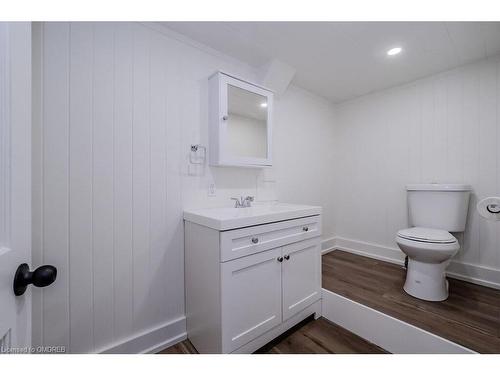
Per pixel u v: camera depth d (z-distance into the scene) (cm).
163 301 131
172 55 137
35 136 96
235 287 108
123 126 118
